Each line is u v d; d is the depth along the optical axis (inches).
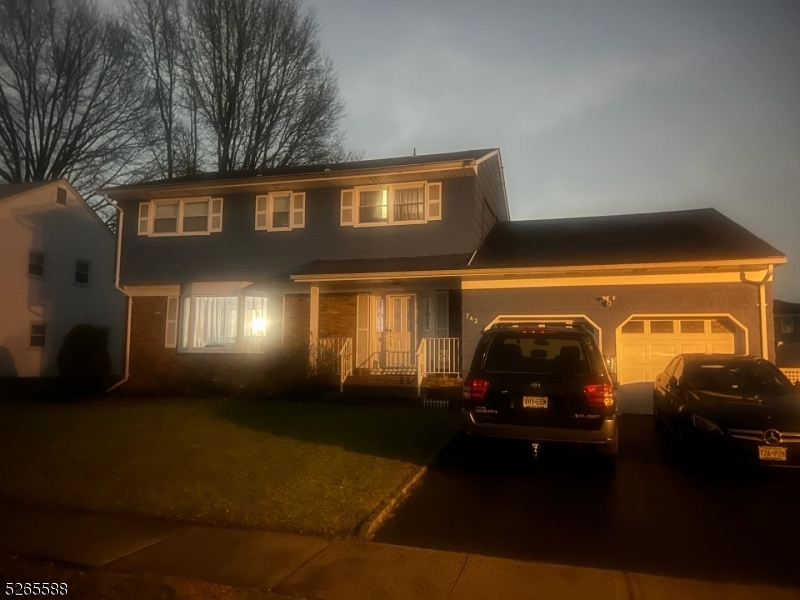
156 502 281.9
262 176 720.3
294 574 210.8
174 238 761.0
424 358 600.7
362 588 200.8
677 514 272.4
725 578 208.4
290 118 1323.8
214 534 247.3
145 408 542.9
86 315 1027.9
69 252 997.8
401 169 661.3
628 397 562.3
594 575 210.5
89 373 730.8
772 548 234.2
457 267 600.7
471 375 339.9
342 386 612.4
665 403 429.7
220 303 743.7
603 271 557.3
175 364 740.0
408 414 511.8
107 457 358.6
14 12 1182.3
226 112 1282.0
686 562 221.6
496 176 805.9
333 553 229.0
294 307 714.2
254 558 224.1
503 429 327.3
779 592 197.8
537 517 269.4
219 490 296.7
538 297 581.6
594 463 351.9
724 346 547.2
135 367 754.2
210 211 752.3
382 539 244.1
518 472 342.6
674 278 548.7
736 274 535.5
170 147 1316.4
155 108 1310.3
